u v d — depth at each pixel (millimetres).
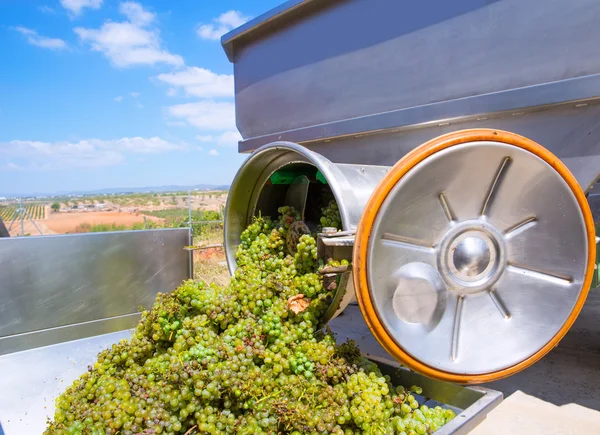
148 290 3561
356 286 1959
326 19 3379
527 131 2396
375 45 3045
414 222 2025
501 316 2203
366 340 4305
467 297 2174
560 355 3980
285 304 2391
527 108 2336
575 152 2246
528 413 3066
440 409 2035
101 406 2014
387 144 3066
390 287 2021
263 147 2766
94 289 3314
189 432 1927
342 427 1968
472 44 2537
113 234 3371
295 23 3635
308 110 3584
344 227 2127
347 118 3283
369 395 1929
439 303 2119
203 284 2604
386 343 2002
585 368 3709
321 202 3270
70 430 1900
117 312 3428
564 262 2141
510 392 3383
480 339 2156
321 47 3432
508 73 2406
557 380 3529
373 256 1937
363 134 3211
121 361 2398
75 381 2320
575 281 2127
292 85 3709
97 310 3336
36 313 3090
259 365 2289
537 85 2291
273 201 3404
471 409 1919
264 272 2824
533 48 2303
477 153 1952
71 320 3227
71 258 3205
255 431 1890
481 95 2508
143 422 1938
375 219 1914
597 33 2096
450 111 2643
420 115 2799
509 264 2191
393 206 1927
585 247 2094
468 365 2098
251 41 4102
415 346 2037
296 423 1861
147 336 2508
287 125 3809
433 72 2734
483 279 2154
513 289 2199
